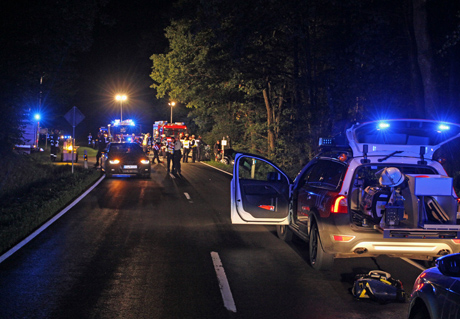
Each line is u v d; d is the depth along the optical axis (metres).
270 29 19.97
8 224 9.84
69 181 19.73
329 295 6.33
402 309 5.81
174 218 12.48
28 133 39.25
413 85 16.17
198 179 24.20
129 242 9.43
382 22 16.92
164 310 5.65
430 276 3.90
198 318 5.41
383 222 6.88
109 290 6.36
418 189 6.79
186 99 39.59
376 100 19.44
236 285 6.71
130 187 19.89
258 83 27.73
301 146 24.88
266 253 8.73
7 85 21.73
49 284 6.57
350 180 7.09
